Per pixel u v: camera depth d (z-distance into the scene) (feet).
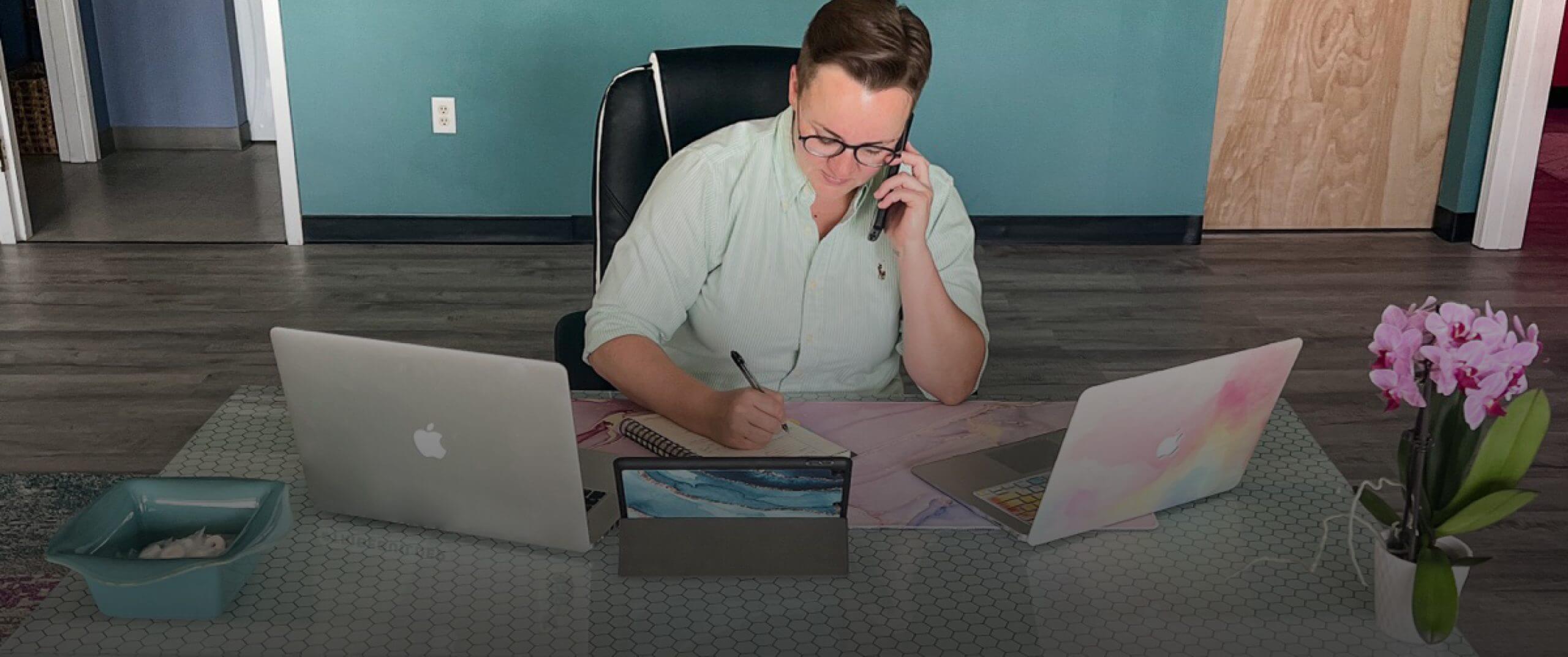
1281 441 5.12
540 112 14.26
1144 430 4.15
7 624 6.50
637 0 13.88
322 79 14.03
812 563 4.09
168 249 14.19
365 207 14.51
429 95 14.14
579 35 13.99
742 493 4.09
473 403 3.96
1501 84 14.19
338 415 4.18
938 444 4.99
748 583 4.04
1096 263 14.17
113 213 15.64
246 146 19.92
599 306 5.47
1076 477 4.12
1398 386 3.67
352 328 11.83
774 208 5.52
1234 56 14.61
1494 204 14.53
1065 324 12.21
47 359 10.84
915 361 5.55
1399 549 3.84
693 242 5.52
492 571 4.08
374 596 3.93
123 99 19.27
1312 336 11.93
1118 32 14.19
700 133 6.29
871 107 4.75
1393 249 14.73
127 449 9.12
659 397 5.05
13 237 14.20
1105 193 14.79
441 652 3.64
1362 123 14.97
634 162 6.32
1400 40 14.60
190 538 3.97
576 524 4.12
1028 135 14.53
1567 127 22.20
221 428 5.07
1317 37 14.56
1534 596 7.40
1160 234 14.94
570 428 3.89
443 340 11.59
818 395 5.67
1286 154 15.07
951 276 5.84
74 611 3.83
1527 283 13.53
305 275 13.39
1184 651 3.71
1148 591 4.02
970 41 14.14
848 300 5.72
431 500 4.26
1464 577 3.88
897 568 4.12
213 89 19.35
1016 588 4.02
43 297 12.46
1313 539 4.37
